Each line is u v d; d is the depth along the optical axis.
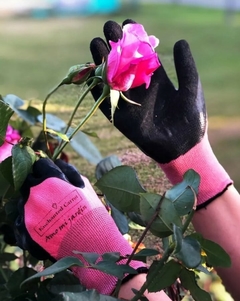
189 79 0.77
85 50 5.98
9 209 0.71
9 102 0.92
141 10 8.45
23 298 0.66
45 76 4.96
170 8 8.59
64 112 0.96
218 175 0.76
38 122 0.93
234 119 3.94
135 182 0.62
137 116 0.74
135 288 0.62
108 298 0.55
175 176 0.76
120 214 0.76
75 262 0.56
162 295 0.65
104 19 7.81
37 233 0.64
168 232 0.58
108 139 0.95
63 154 0.92
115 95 0.63
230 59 5.52
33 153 0.66
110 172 0.62
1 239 0.91
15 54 5.86
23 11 7.99
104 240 0.64
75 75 0.67
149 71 0.63
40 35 6.80
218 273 0.77
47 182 0.65
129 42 0.61
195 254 0.54
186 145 0.75
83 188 0.66
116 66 0.61
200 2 8.71
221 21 7.41
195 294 0.58
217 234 0.75
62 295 0.53
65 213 0.64
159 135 0.74
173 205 0.57
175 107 0.76
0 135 0.67
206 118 0.77
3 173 0.66
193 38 6.46
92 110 0.67
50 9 8.05
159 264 0.56
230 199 0.76
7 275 0.84
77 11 8.05
